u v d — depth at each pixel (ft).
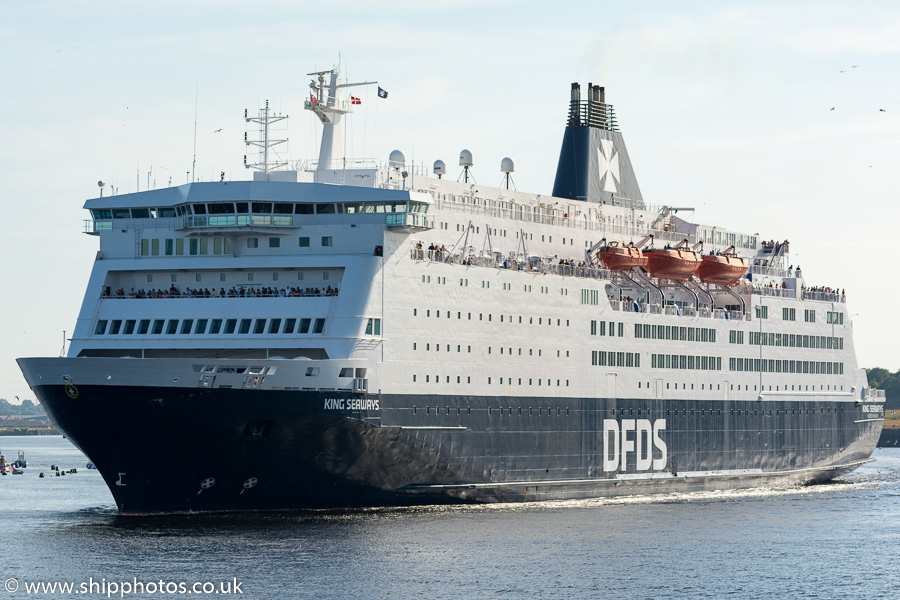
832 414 561.43
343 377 355.97
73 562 305.53
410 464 378.73
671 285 494.59
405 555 319.68
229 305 369.91
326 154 426.51
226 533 337.72
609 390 449.06
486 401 400.06
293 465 357.82
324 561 308.60
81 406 336.49
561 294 431.43
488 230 429.79
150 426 338.54
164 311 374.22
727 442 501.56
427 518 373.81
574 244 467.11
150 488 358.02
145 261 385.91
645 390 464.65
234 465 351.05
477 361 397.39
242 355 371.97
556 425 426.92
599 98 519.19
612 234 488.44
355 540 334.03
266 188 373.20
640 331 463.01
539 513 402.52
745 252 560.20
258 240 380.58
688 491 488.02
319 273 373.20
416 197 371.35
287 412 345.72
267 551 317.01
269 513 367.45
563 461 429.38
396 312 371.35
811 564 336.49
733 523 406.62
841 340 569.23
